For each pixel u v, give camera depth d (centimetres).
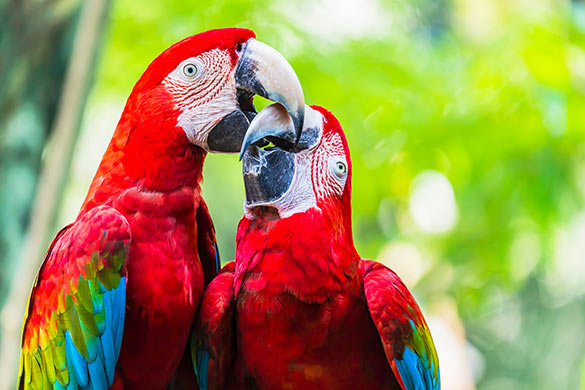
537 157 974
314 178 469
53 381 472
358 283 477
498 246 1087
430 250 1143
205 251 524
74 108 616
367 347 475
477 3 1049
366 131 958
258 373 473
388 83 936
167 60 482
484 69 950
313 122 480
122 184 476
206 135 482
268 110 476
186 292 470
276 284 455
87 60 620
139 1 876
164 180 472
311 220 459
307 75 891
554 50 878
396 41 982
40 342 478
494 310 1744
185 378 513
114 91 959
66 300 461
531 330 1712
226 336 473
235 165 1477
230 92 485
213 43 486
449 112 965
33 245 591
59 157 609
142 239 465
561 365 1675
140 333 464
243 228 471
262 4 880
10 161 671
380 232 1209
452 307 1222
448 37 1133
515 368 1703
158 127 474
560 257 1146
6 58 677
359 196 1003
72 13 694
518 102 933
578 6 910
